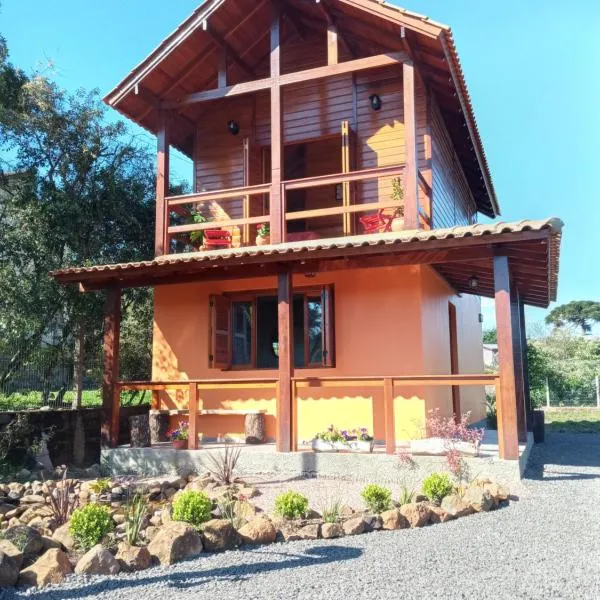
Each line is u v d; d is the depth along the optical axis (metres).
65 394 13.46
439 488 6.76
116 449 9.98
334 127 12.23
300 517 5.86
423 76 11.15
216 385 9.89
